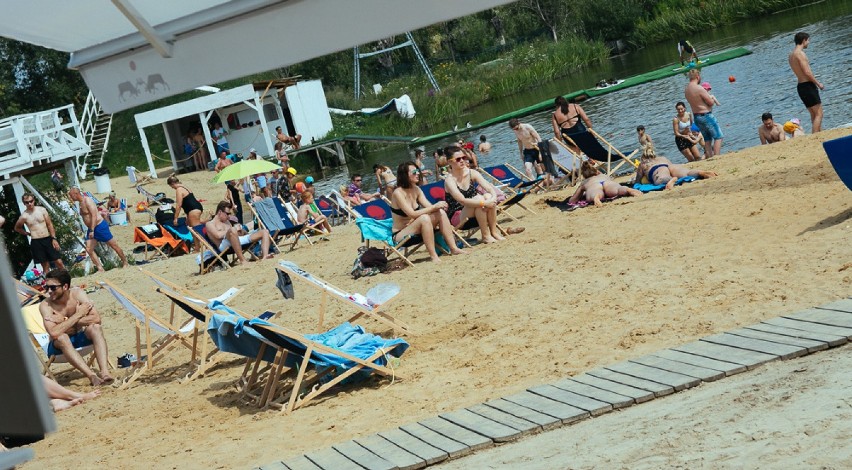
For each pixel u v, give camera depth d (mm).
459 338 16922
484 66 103562
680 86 61594
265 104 79625
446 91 93500
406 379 15086
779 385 10383
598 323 15727
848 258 16031
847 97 41594
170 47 6246
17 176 45094
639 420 10430
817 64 53875
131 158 86438
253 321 14453
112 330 25484
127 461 13766
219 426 14781
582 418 11109
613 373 12531
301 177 72562
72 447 15117
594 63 99938
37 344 20703
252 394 16031
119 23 6242
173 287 19375
